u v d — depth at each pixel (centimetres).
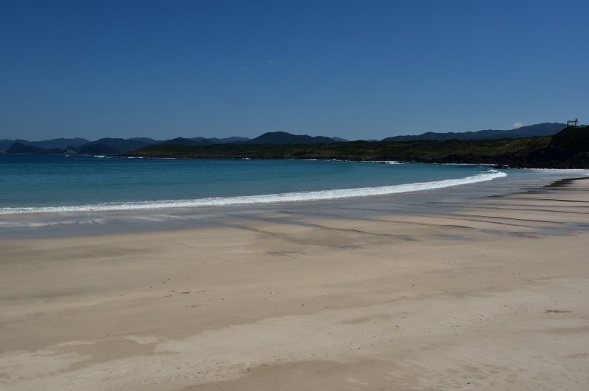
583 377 539
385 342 638
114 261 1155
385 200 2703
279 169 7675
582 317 729
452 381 531
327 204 2481
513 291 872
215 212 2131
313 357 592
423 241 1451
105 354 600
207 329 684
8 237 1484
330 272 1040
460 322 711
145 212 2109
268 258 1199
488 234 1580
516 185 3966
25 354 599
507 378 538
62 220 1858
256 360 584
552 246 1338
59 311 762
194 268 1083
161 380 532
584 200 2706
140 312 757
